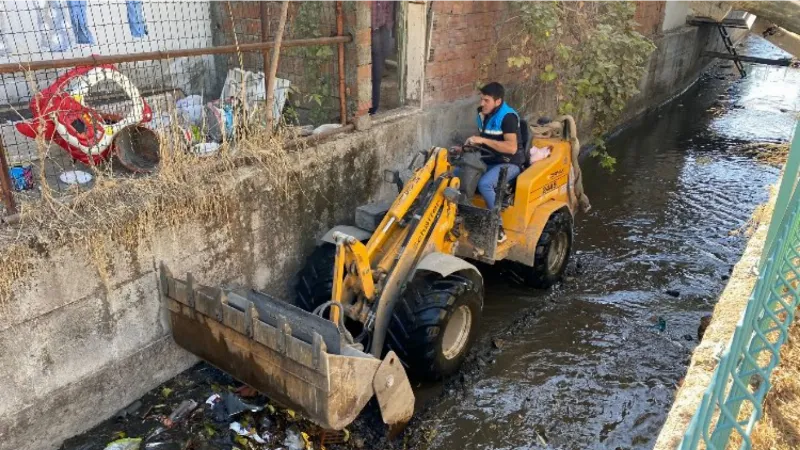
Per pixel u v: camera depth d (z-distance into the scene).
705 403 1.90
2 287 3.18
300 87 5.93
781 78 16.45
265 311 3.74
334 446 3.85
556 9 6.63
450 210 4.70
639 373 4.67
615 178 9.02
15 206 3.48
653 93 12.85
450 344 4.52
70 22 5.30
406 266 4.33
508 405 4.32
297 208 4.84
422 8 5.90
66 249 3.44
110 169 4.16
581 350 4.93
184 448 3.68
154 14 5.92
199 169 4.21
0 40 4.91
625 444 3.99
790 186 3.66
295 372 3.46
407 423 4.09
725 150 10.39
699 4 7.27
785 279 3.41
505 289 5.82
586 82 6.92
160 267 3.97
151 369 4.13
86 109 4.37
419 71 6.13
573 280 6.03
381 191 5.74
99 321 3.71
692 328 5.24
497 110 5.23
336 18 5.05
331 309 3.97
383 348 4.41
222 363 3.92
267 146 4.57
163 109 5.02
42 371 3.48
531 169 5.37
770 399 3.27
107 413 3.91
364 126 5.43
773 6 5.02
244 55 6.29
